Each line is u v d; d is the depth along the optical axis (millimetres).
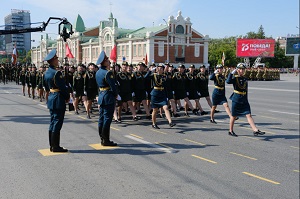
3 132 8367
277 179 5426
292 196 4742
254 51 66375
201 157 6520
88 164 5844
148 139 7949
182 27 59250
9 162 5859
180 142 7734
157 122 10461
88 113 11008
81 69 11867
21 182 4953
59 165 5754
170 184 5027
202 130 9273
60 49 70562
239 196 4676
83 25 75688
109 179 5152
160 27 59625
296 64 70688
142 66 11234
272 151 7184
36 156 6258
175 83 11789
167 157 6434
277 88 29000
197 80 12305
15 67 32188
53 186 4828
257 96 21188
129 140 7805
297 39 66000
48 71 6434
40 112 12109
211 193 4742
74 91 11812
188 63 60375
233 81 8414
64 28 15250
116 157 6320
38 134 8172
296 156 6828
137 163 5992
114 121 10375
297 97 20484
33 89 17062
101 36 65750
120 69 11148
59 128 6508
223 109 14164
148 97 11180
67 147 6977
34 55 93875
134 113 10703
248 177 5469
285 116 12438
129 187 4859
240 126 10102
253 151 7137
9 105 14148
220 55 79812
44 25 15227
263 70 45094
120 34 63438
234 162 6270
